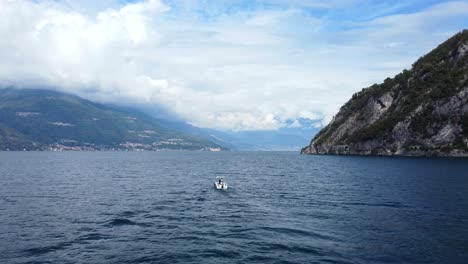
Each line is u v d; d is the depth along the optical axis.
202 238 30.09
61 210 43.03
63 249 27.16
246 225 34.66
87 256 25.58
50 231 32.59
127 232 32.22
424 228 31.97
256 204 47.03
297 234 30.89
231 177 89.75
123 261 24.53
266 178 86.19
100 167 135.38
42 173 102.88
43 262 24.31
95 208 44.47
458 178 74.81
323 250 26.28
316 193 57.28
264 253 25.94
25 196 55.19
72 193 58.84
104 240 29.61
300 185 69.50
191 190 62.84
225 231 32.44
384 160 152.62
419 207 42.34
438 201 46.31
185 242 28.95
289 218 37.66
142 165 152.25
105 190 63.00
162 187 67.56
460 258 23.97
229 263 24.02
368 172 97.00
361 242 27.98
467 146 156.12
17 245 28.16
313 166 132.00
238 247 27.45
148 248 27.42
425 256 24.42
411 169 101.81
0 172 105.50
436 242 27.56
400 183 68.38
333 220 36.16
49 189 64.19
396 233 30.41
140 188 66.00
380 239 28.69
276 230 32.44
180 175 97.38
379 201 47.34
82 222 36.38
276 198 52.25
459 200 46.88
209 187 67.56
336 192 58.06
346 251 25.91
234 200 50.78
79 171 112.19
